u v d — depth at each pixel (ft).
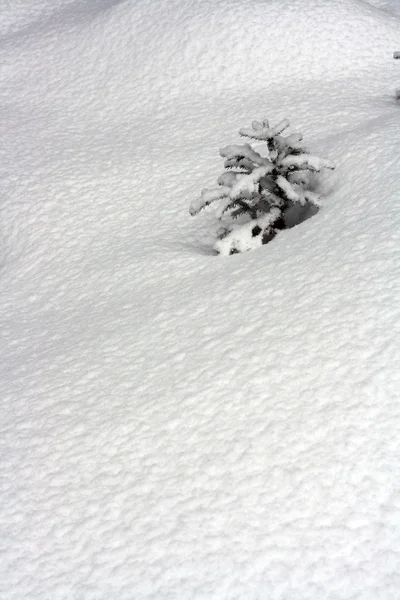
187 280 20.27
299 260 18.81
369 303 16.30
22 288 23.44
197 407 15.56
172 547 13.03
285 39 34.50
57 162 29.81
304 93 31.32
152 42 36.35
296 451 13.88
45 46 39.55
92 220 25.64
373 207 19.60
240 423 14.83
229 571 12.39
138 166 28.14
